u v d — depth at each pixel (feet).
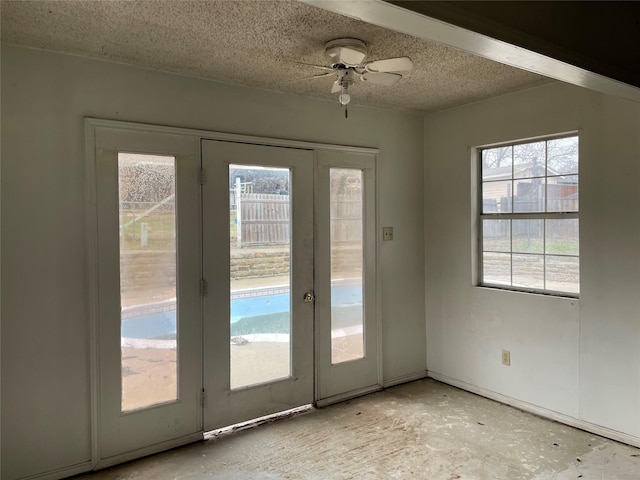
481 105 11.98
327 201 11.60
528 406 11.17
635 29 6.63
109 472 8.53
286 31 7.48
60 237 8.27
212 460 8.93
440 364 13.43
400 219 13.12
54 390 8.25
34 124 8.00
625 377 9.39
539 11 5.39
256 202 10.48
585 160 9.90
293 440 9.73
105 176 8.63
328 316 11.68
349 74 8.35
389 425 10.43
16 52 7.84
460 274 12.73
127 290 8.93
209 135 9.74
